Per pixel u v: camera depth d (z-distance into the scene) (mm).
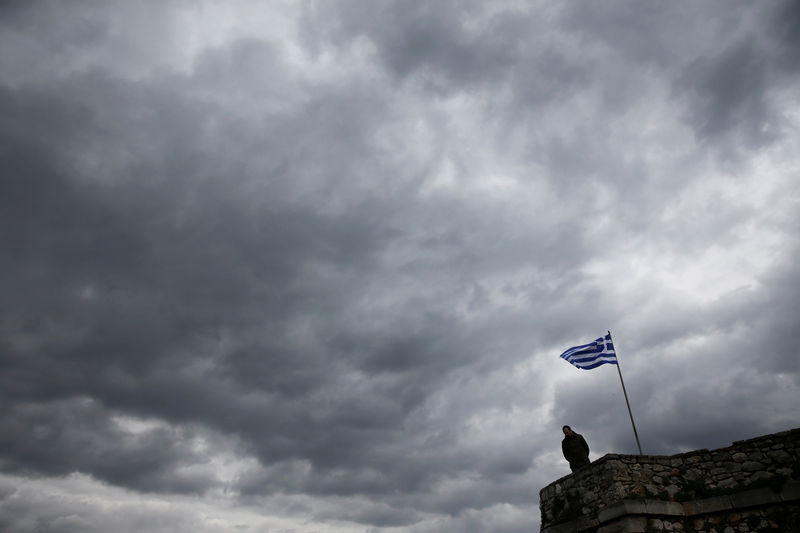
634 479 22141
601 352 28797
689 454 22750
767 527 20438
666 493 22047
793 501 20281
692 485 22125
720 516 21328
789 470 20781
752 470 21406
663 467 22656
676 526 21469
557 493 24656
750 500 20875
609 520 21531
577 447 25250
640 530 20797
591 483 22953
